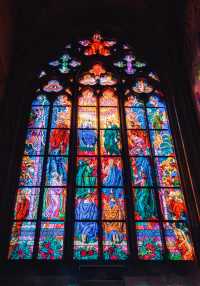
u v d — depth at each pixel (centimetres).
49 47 1755
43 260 1168
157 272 1136
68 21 1825
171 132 1495
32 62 1673
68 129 1508
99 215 1279
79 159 1415
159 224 1266
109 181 1362
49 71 1686
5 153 1355
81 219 1269
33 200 1310
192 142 1402
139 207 1303
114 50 1777
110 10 1842
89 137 1479
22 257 1188
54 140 1472
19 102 1514
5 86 1525
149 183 1363
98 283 1091
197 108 1471
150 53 1748
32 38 1722
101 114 1557
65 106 1584
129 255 1189
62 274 1128
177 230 1255
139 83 1666
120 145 1462
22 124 1497
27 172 1377
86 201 1310
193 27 1550
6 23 1566
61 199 1316
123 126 1514
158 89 1644
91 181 1360
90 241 1223
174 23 1738
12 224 1252
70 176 1363
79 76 1684
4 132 1400
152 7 1761
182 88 1575
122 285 1089
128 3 1805
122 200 1316
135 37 1802
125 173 1376
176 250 1212
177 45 1702
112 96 1625
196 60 1505
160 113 1568
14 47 1661
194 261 1174
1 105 1462
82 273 1123
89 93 1630
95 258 1188
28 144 1453
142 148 1455
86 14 1833
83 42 1797
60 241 1227
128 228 1247
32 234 1238
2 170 1315
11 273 1131
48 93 1620
